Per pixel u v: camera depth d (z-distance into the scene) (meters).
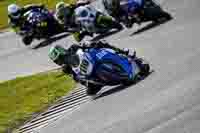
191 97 41.34
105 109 48.31
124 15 86.75
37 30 104.75
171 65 55.34
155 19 83.62
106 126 42.75
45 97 64.25
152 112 41.22
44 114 56.97
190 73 49.53
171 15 84.81
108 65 54.38
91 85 55.00
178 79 48.81
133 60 55.22
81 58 53.72
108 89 55.97
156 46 68.06
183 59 56.06
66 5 93.31
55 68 82.00
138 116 41.62
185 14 82.75
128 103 47.06
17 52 105.06
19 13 105.44
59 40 102.50
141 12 83.94
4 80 85.19
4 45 113.81
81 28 91.50
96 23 89.50
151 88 49.06
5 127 56.94
